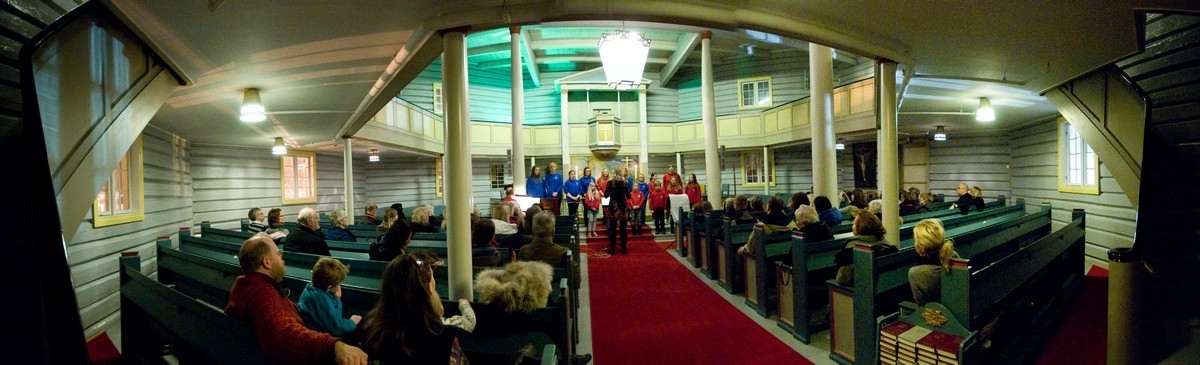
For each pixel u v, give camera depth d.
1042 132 9.89
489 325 2.77
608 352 4.07
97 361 4.12
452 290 3.41
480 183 16.72
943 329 2.96
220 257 5.49
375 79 4.93
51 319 1.78
